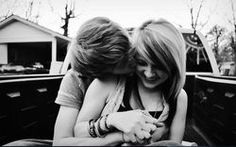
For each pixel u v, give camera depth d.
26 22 7.82
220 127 1.80
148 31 0.73
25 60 7.53
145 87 0.85
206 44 3.26
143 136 0.67
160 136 0.84
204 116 2.25
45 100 1.96
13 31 7.43
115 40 0.72
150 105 0.86
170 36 0.73
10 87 1.46
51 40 8.32
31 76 1.95
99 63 0.73
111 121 0.70
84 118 0.78
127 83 0.87
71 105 0.87
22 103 1.59
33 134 1.74
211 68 3.23
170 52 0.72
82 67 0.76
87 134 0.75
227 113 1.66
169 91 0.84
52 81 2.12
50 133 2.04
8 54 7.10
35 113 1.78
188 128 2.50
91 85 0.83
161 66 0.72
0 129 1.35
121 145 0.72
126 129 0.67
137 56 0.74
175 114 0.87
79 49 0.74
